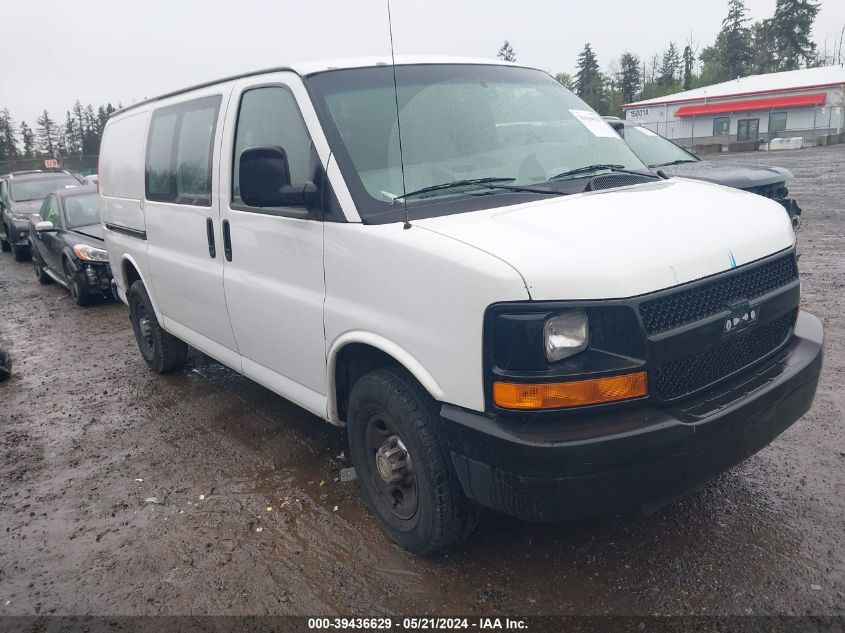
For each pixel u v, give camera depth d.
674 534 3.27
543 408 2.49
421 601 2.97
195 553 3.45
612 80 80.50
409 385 3.00
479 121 3.58
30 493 4.24
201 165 4.37
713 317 2.68
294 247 3.49
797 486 3.59
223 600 3.09
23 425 5.38
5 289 11.98
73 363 7.00
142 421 5.23
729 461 2.73
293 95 3.50
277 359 3.88
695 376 2.71
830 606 2.75
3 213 15.50
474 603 2.93
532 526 3.41
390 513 3.31
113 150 6.17
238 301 4.08
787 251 3.13
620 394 2.51
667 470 2.55
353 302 3.16
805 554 3.06
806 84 43.16
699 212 3.02
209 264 4.39
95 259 9.42
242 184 3.19
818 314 6.50
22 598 3.22
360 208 3.10
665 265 2.57
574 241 2.61
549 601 2.90
